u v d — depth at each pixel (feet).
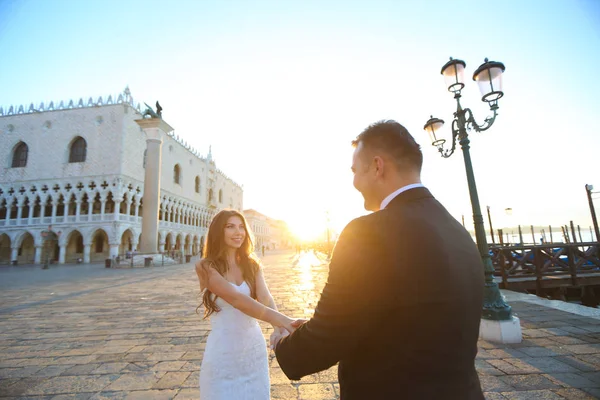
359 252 2.93
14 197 122.93
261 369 6.59
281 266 70.28
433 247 2.81
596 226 58.08
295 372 3.14
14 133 127.34
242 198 263.70
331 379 11.35
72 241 122.31
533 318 17.80
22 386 11.01
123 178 117.19
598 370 11.03
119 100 122.72
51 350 14.80
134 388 10.77
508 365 11.68
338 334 2.79
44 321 20.62
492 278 15.40
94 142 119.96
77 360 13.44
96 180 115.96
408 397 2.65
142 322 19.92
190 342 15.75
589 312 18.79
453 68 17.08
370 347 2.92
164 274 55.52
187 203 163.12
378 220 3.08
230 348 6.37
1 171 125.08
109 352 14.39
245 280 7.06
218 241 7.00
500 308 14.66
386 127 3.84
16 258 115.14
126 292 33.47
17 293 33.83
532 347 13.39
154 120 85.56
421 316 2.68
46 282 44.83
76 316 21.99
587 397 9.32
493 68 15.31
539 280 29.84
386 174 3.68
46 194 119.55
